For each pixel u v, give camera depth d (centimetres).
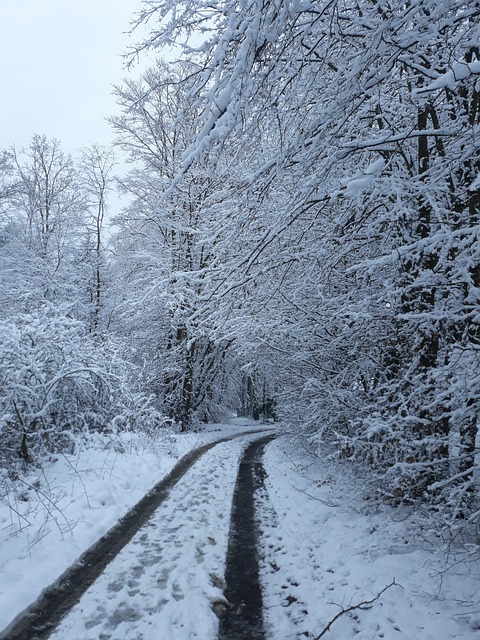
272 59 388
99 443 953
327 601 410
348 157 568
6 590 382
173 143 1870
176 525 606
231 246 643
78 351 965
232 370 2678
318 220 680
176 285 670
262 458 1315
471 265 448
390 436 537
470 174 521
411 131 476
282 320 784
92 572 452
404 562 468
